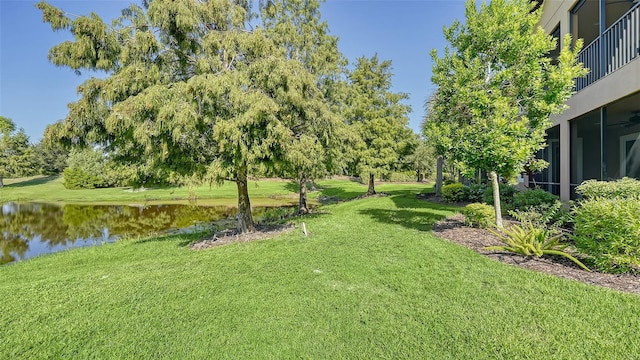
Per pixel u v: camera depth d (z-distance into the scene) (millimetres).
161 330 3100
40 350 2848
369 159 17125
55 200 23125
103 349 2832
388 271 4441
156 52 6625
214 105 5828
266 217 12984
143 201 21234
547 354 2471
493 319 3000
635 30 5641
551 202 7566
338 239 6602
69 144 6457
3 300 3998
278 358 2611
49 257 7543
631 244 3770
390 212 10469
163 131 5641
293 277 4383
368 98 17547
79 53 6145
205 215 15203
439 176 16156
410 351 2617
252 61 6539
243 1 7930
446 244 5684
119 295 4020
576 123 8281
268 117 5953
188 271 4926
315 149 7434
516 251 4844
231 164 6164
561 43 8734
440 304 3363
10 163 35750
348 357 2586
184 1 6363
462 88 5797
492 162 5578
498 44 5883
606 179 6645
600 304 3135
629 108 6559
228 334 2979
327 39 11961
